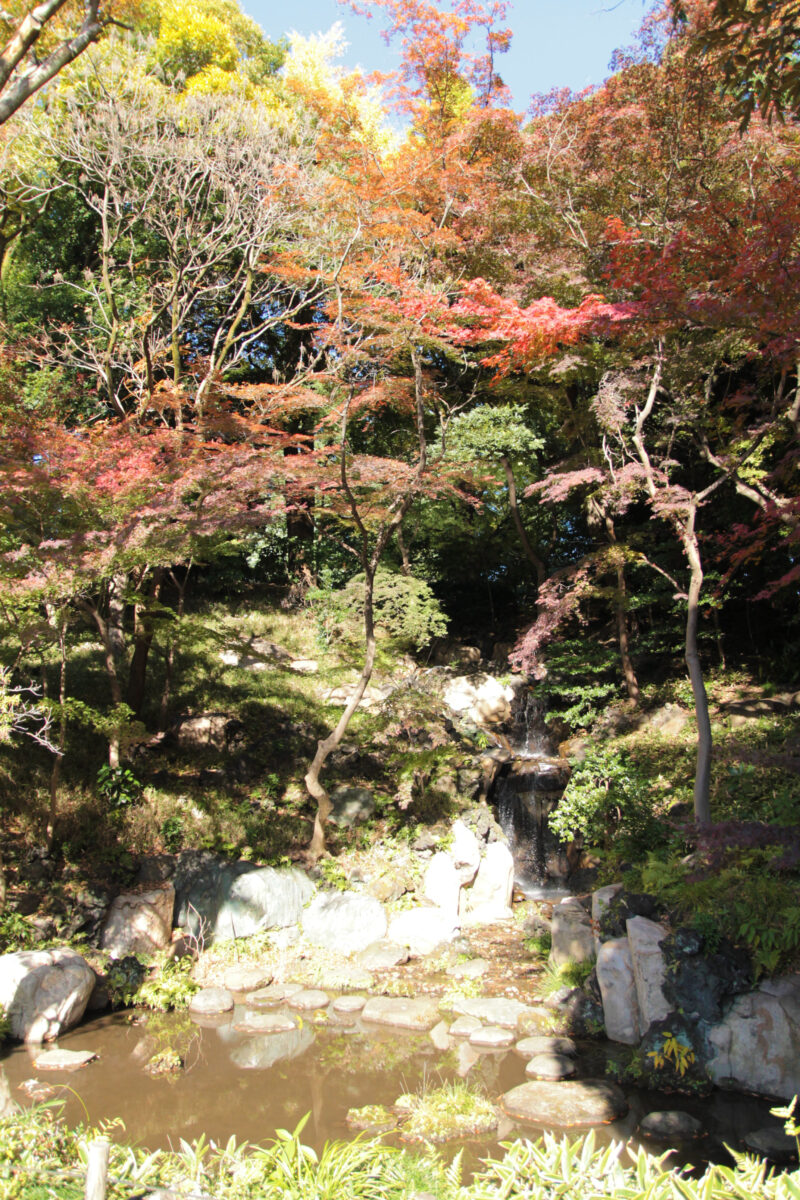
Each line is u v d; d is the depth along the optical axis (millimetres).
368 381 14586
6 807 12094
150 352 15062
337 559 21812
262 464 11750
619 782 12625
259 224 15789
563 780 15523
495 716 18141
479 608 23734
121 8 10875
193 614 20484
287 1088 7898
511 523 22078
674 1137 6895
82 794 12727
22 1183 4316
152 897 11359
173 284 15648
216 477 11930
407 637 18453
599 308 8617
